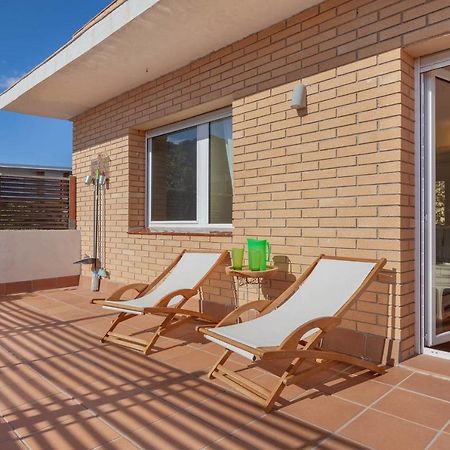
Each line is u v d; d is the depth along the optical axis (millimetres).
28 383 2994
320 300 3172
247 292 4418
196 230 5523
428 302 3461
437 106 3521
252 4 3797
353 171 3520
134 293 5902
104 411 2557
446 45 3182
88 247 7094
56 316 5039
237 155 4551
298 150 3930
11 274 6555
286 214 4039
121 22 4266
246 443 2189
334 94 3650
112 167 6520
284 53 4066
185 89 5219
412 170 3365
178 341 4016
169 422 2416
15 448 2154
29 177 7281
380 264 3111
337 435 2266
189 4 3834
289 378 2635
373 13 3391
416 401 2666
